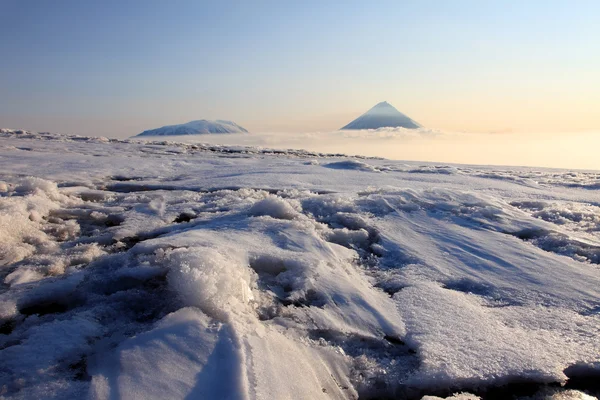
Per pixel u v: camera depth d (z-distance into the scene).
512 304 3.59
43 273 3.90
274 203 5.85
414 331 3.08
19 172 10.22
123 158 14.55
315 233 4.90
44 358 2.54
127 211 6.39
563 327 3.17
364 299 3.51
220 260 3.51
